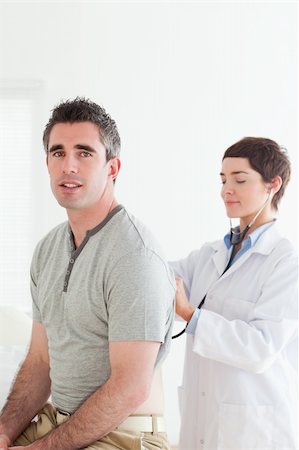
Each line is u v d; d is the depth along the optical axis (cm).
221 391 176
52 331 146
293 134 300
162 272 135
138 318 130
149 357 131
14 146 322
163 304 134
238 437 173
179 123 303
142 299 131
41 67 309
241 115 302
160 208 303
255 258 182
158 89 303
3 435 150
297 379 182
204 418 181
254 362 168
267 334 168
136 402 130
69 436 133
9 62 310
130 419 140
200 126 302
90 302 137
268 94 302
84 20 306
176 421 296
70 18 307
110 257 135
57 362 144
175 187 303
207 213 303
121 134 303
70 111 141
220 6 302
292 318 171
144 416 142
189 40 302
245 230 186
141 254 133
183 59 303
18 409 157
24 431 157
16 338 233
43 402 160
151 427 142
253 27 301
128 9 304
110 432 137
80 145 138
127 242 135
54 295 145
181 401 195
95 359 138
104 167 141
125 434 136
